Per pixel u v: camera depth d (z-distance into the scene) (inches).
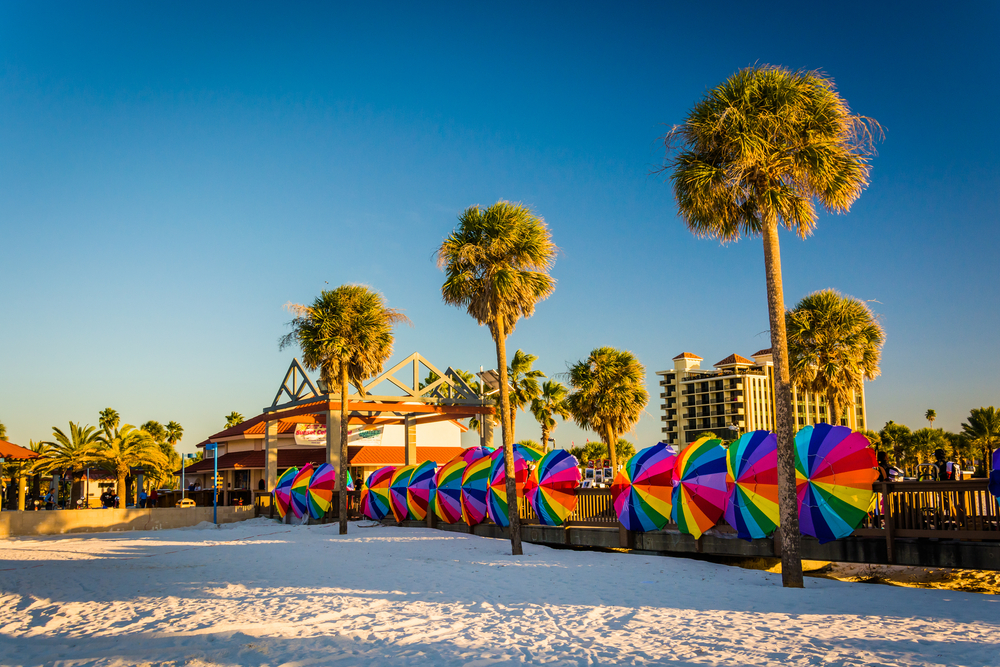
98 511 1328.7
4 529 1234.6
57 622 441.1
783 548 558.6
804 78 581.9
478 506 1026.7
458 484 1080.8
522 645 358.6
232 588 563.8
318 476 1328.7
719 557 747.4
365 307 1224.2
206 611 464.8
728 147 584.1
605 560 735.1
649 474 784.3
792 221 592.1
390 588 558.3
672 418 5585.6
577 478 911.0
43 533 1272.1
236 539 1085.1
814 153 559.5
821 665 304.8
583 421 1573.6
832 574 676.1
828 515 610.2
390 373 1498.5
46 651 362.0
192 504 1637.6
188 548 956.0
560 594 524.1
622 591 535.8
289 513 1385.3
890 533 585.6
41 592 561.3
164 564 750.5
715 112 584.1
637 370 1553.9
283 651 350.9
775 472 661.3
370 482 1274.6
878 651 326.3
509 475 827.4
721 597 501.4
